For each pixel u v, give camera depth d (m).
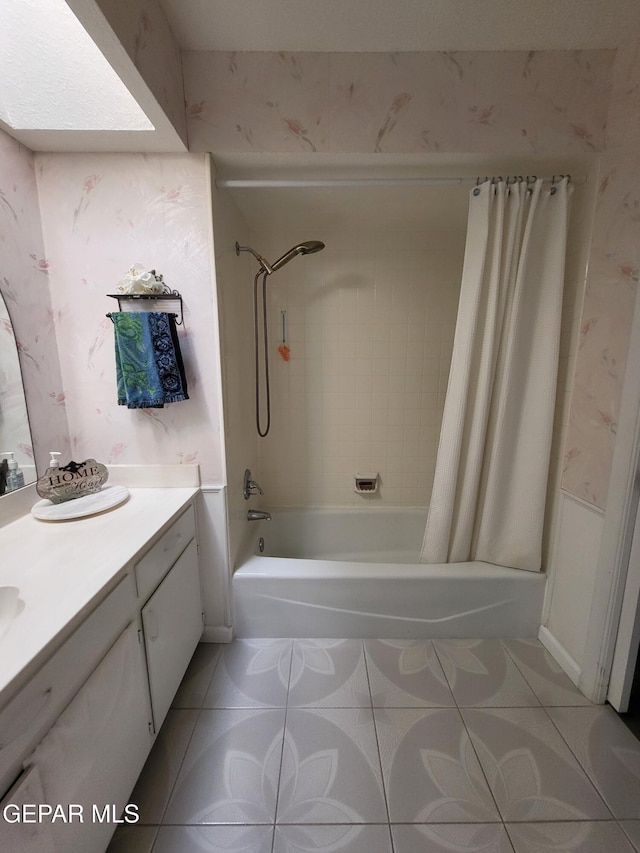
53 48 1.08
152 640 1.09
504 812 1.01
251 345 2.03
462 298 1.50
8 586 0.84
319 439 2.30
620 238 1.22
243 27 1.14
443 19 1.11
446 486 1.63
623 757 1.16
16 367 1.25
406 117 1.28
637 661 1.34
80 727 0.77
